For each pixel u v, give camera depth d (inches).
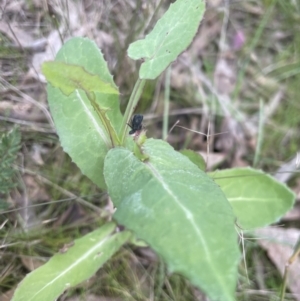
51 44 8.1
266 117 9.4
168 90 8.6
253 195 7.0
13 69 7.8
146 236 4.0
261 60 10.0
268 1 10.1
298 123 9.3
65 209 7.5
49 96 6.2
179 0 5.8
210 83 9.4
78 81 4.8
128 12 8.7
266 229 7.9
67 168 7.7
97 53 6.3
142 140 5.2
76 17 8.3
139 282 7.1
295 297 7.3
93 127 6.1
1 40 7.7
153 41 5.8
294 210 8.2
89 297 6.8
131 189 4.7
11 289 6.7
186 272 3.7
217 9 10.0
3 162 6.4
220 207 4.3
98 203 7.7
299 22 10.1
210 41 9.9
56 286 5.6
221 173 7.0
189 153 6.8
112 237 5.9
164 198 4.3
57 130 6.1
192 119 9.0
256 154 8.7
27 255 6.8
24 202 7.3
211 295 3.6
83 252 5.8
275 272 7.6
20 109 7.7
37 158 7.7
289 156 8.9
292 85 9.7
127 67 8.4
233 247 3.9
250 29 10.2
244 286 7.2
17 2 8.2
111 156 5.3
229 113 9.1
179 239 3.9
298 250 5.5
